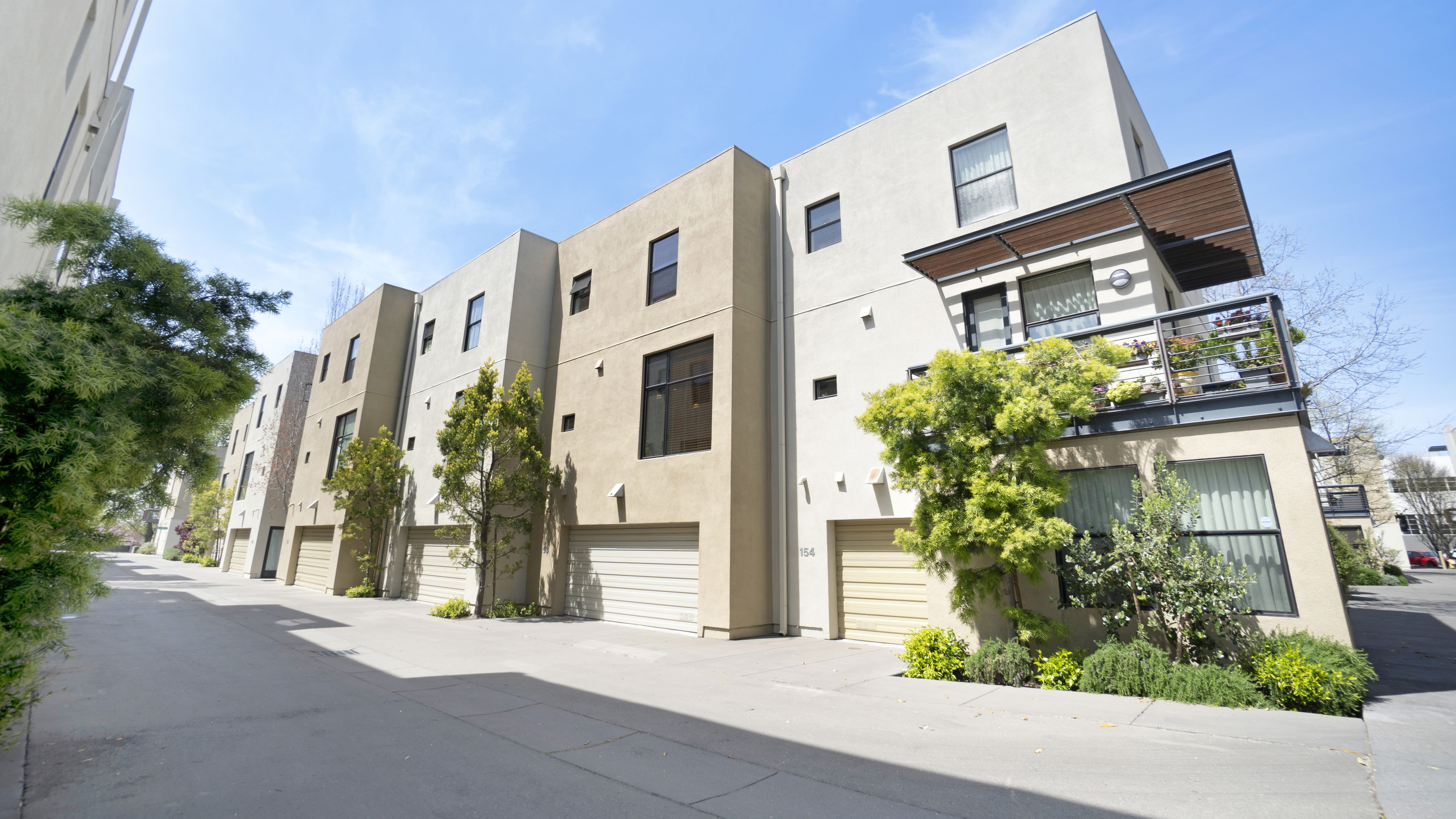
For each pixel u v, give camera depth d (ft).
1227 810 11.25
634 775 14.20
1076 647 24.80
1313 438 24.09
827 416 39.50
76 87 23.49
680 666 28.43
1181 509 22.36
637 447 45.34
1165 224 29.12
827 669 27.61
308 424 86.33
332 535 72.79
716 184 44.70
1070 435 26.40
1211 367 24.52
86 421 14.05
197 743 16.63
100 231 19.17
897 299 37.76
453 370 63.46
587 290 55.93
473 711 20.31
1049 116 33.40
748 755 15.57
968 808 11.86
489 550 49.49
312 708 20.74
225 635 37.52
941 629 26.78
